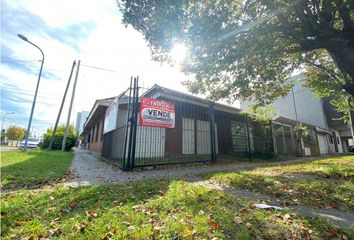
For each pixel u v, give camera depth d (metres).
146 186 4.33
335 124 25.97
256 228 2.38
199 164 9.05
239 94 8.77
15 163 7.80
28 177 5.18
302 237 2.21
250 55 5.96
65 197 3.46
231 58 6.03
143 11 5.24
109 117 11.32
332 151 26.23
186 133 12.43
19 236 2.19
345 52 5.38
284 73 9.14
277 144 15.36
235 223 2.49
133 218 2.59
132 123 7.36
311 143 20.81
